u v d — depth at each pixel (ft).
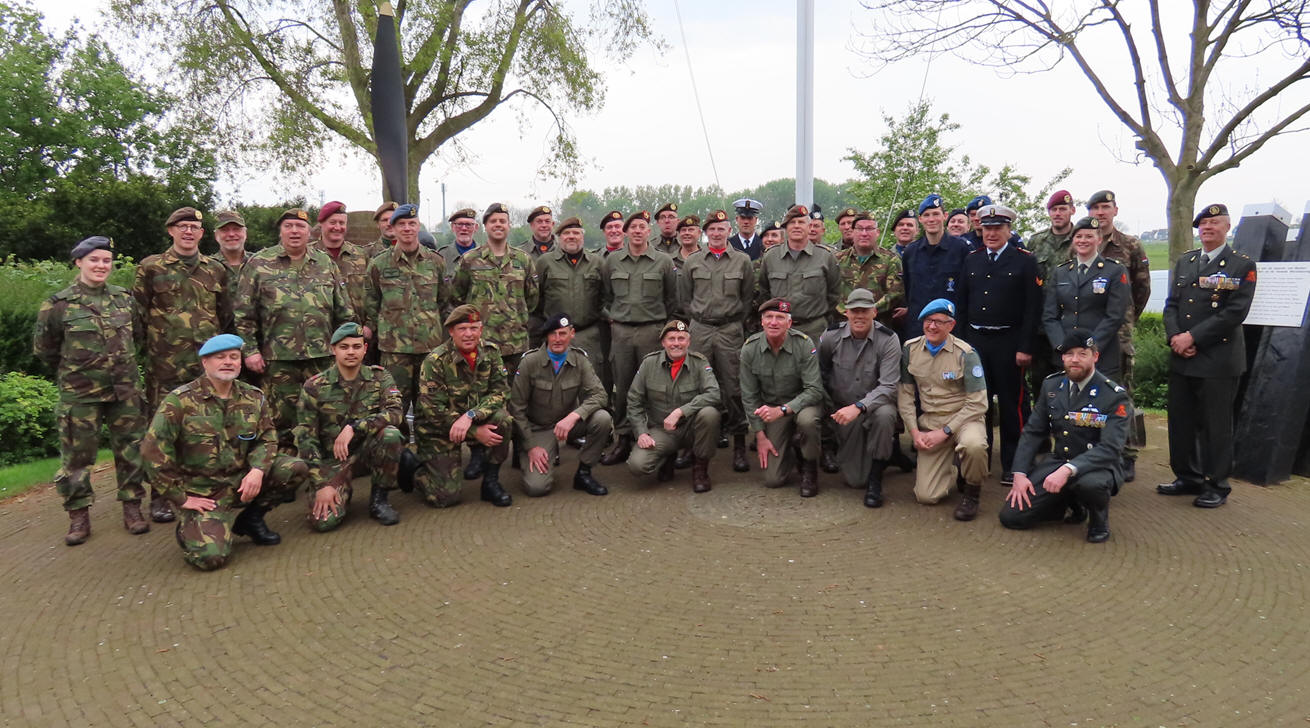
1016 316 17.89
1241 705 9.13
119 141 91.15
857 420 17.43
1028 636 10.87
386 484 16.28
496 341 19.84
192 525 13.70
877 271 21.58
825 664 10.21
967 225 21.42
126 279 29.91
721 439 22.76
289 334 17.19
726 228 20.77
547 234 24.29
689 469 20.22
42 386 24.08
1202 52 26.17
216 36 45.80
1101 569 13.17
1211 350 16.29
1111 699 9.29
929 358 16.81
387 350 18.86
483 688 9.72
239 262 18.37
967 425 15.88
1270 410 18.07
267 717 9.19
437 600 12.30
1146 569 13.15
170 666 10.40
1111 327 16.92
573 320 21.35
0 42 87.76
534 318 21.95
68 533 15.48
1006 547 14.26
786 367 17.85
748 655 10.47
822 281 20.76
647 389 18.37
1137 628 11.06
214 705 9.46
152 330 16.78
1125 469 18.69
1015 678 9.78
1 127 84.69
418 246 19.17
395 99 28.76
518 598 12.33
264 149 51.13
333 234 20.16
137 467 15.92
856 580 12.87
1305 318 17.51
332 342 15.75
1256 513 16.06
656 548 14.43
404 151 29.27
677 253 26.58
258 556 14.29
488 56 48.14
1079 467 14.24
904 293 21.36
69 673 10.26
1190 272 16.83
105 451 23.56
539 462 17.90
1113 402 14.47
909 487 18.24
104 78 88.89
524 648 10.73
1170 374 17.17
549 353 18.19
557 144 54.54
